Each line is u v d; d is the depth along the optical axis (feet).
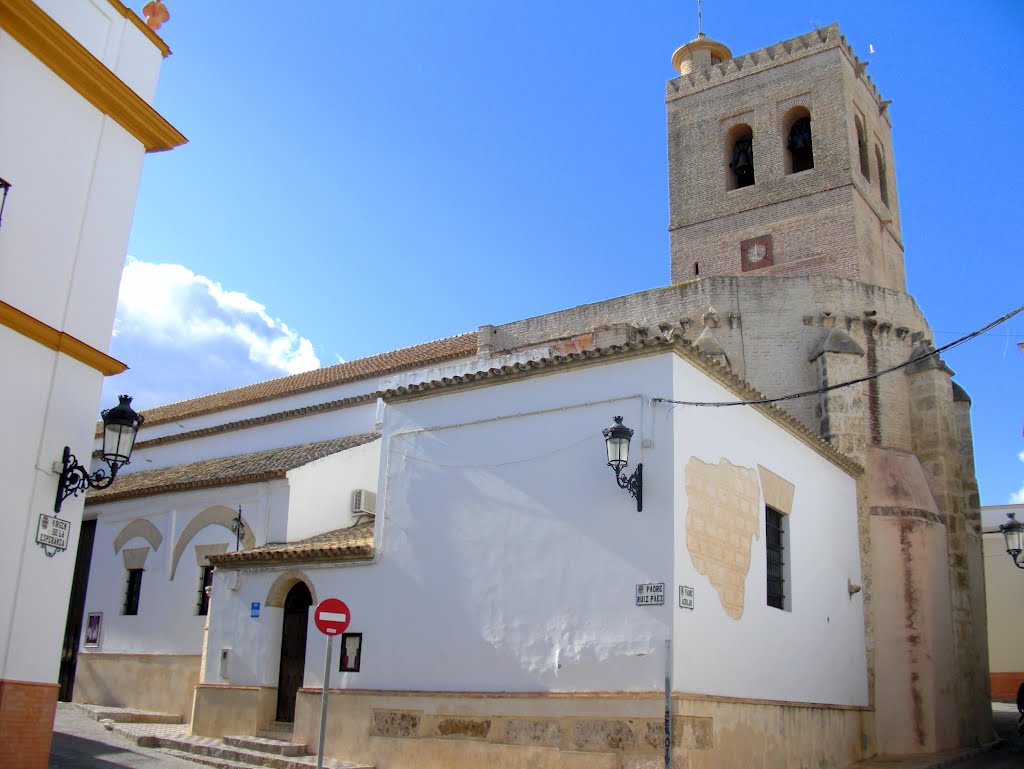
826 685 59.67
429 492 53.26
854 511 71.72
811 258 101.14
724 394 51.75
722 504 49.14
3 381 35.50
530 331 95.04
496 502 50.29
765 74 110.63
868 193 105.40
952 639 73.92
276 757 51.83
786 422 58.49
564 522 47.42
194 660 69.72
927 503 76.69
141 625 74.69
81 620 80.12
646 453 45.78
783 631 54.29
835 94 104.73
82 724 65.26
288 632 59.47
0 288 35.40
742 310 86.17
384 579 53.52
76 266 38.75
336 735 52.19
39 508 36.29
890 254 110.22
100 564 80.48
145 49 42.88
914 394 83.41
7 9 35.68
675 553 43.73
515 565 48.47
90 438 38.91
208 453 93.86
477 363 85.25
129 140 41.88
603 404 48.01
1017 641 120.26
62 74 38.55
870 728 65.62
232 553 61.98
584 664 44.50
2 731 33.83
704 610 45.39
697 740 42.22
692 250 110.01
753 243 105.60
